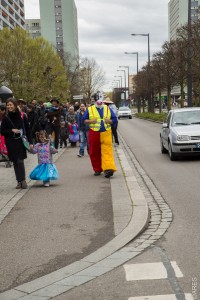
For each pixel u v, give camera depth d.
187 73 30.91
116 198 7.90
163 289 4.05
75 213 6.99
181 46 32.94
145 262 4.77
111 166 10.27
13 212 7.17
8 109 8.99
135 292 4.02
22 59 54.34
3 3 111.75
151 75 50.75
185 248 5.20
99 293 4.04
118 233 5.85
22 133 9.10
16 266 4.80
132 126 38.78
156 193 8.73
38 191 8.90
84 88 89.88
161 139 16.34
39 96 53.69
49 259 4.98
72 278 4.41
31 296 4.03
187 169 11.88
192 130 13.84
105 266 4.70
